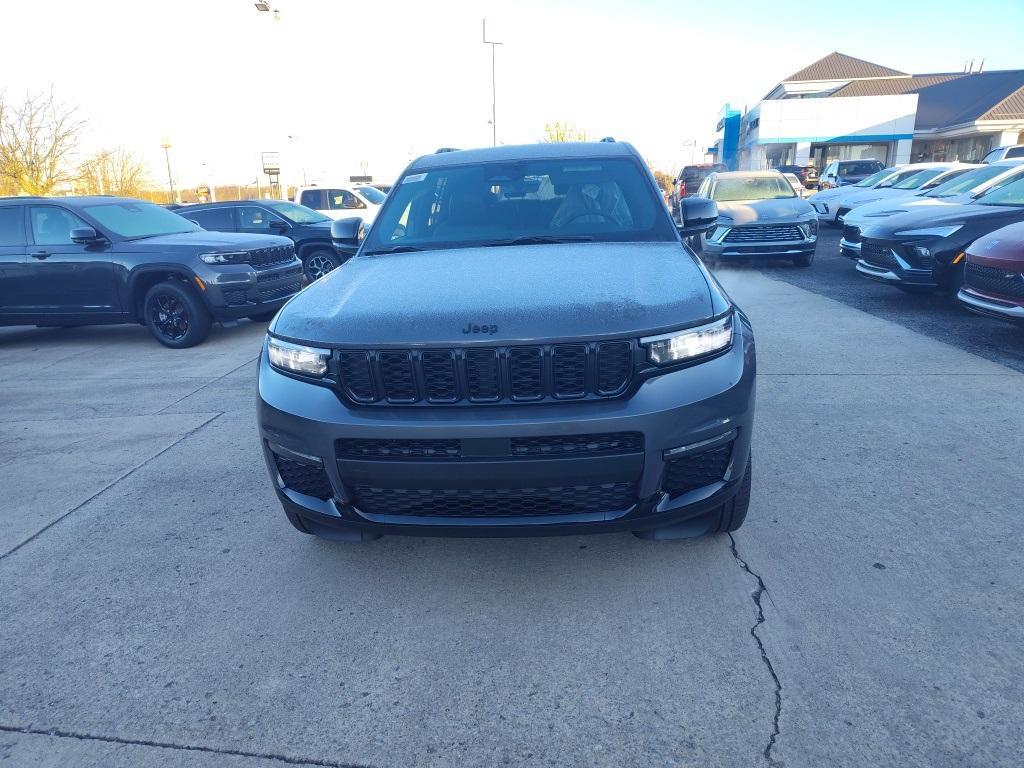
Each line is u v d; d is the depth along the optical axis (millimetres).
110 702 2271
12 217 7941
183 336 7652
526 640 2479
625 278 2691
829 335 6605
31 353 7961
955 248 7250
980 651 2289
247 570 3016
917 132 36281
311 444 2449
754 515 3227
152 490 3865
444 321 2379
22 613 2777
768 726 2043
